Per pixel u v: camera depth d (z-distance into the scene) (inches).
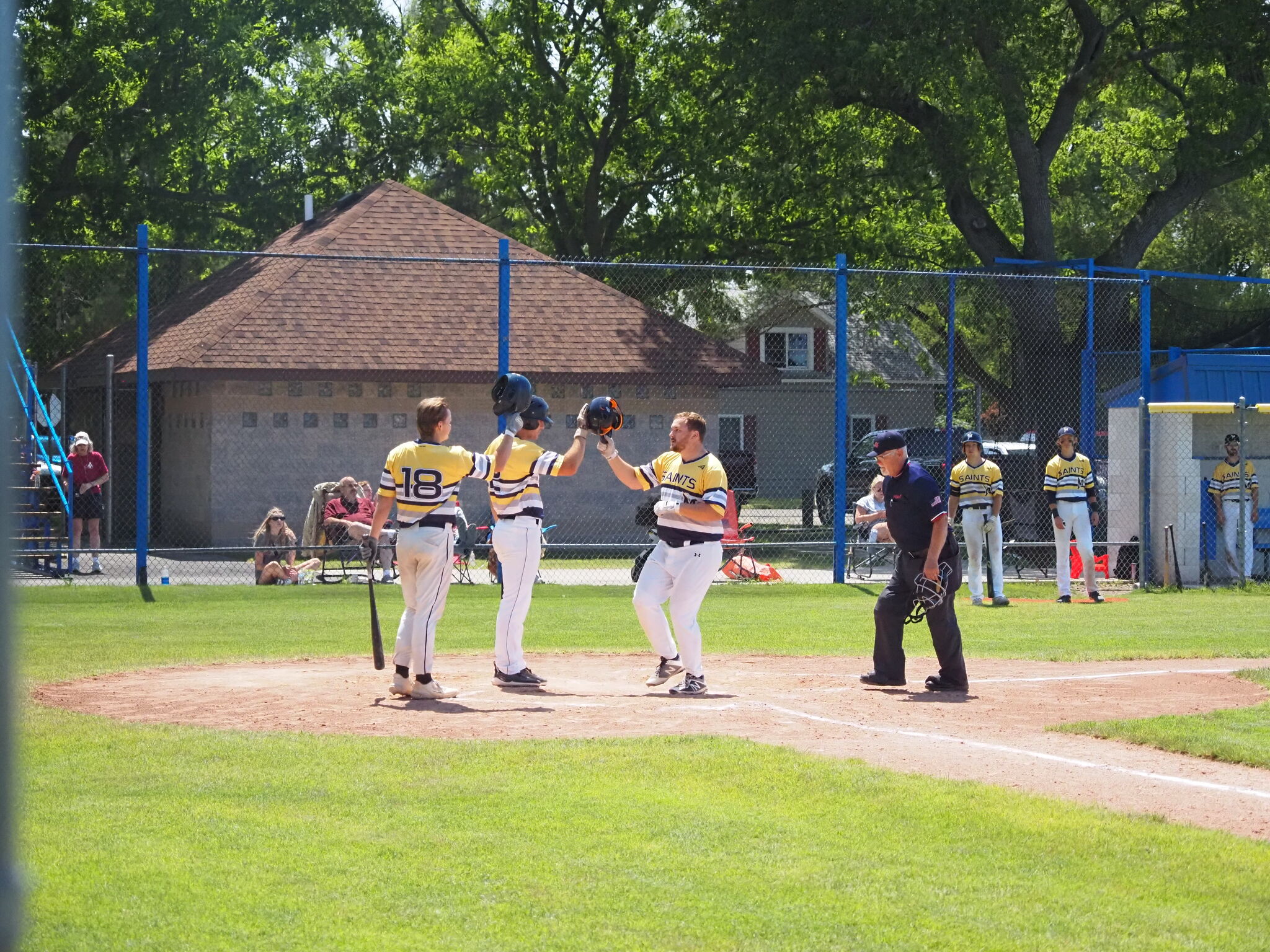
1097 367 1339.8
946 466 986.7
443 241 1421.0
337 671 537.0
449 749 372.8
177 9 1740.9
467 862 266.2
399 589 885.2
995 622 767.7
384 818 299.3
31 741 379.6
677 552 486.6
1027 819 300.4
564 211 1999.3
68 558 1031.0
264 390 1249.4
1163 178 1951.3
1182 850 277.9
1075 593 960.9
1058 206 2085.4
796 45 1310.3
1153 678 538.6
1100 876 260.4
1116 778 347.6
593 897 245.4
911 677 547.5
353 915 234.2
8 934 81.0
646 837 285.1
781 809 308.7
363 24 2027.6
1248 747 380.8
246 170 2038.6
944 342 1955.0
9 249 78.1
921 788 328.8
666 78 1755.7
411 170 2198.6
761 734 402.3
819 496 1581.0
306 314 1288.1
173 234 2036.2
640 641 657.0
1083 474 894.4
